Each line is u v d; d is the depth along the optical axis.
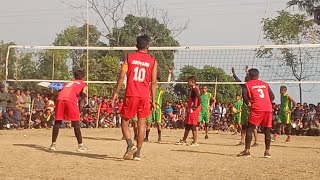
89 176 6.56
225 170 7.50
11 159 8.31
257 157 10.05
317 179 6.72
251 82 10.03
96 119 24.22
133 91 8.30
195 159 9.20
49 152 9.80
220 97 30.02
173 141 15.29
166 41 39.47
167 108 25.83
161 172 7.10
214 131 23.80
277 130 17.62
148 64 8.38
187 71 26.22
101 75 34.91
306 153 11.88
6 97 19.75
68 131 19.06
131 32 39.75
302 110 23.08
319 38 37.25
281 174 7.13
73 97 10.11
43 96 23.11
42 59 45.12
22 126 20.89
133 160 8.58
